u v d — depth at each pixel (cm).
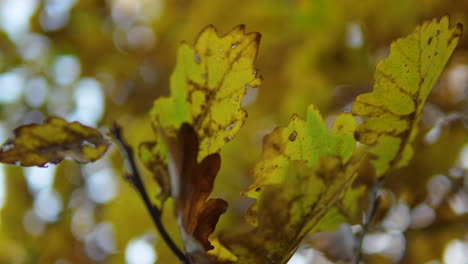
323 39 174
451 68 154
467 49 153
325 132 59
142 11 225
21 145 57
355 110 59
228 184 179
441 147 114
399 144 60
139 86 223
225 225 165
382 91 59
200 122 58
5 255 175
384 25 164
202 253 54
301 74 179
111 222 165
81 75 230
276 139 59
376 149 60
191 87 58
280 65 188
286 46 186
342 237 72
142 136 178
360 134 59
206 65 58
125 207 162
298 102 183
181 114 58
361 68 172
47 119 58
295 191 56
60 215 182
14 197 179
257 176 59
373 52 169
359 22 168
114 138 57
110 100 225
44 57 229
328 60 174
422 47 58
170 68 224
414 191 108
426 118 145
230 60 58
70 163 188
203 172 57
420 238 111
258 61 191
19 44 228
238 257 56
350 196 61
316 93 179
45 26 226
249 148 189
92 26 228
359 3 165
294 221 56
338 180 56
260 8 186
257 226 56
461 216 112
